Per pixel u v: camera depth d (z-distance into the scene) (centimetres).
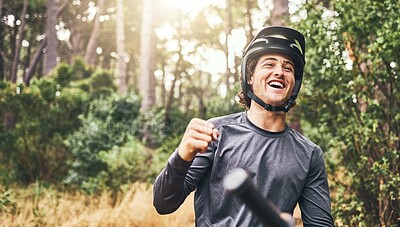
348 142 505
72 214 764
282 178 181
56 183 1050
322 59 531
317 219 185
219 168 183
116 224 711
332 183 564
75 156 1073
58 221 732
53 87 1172
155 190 163
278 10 949
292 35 182
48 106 1151
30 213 760
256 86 184
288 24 583
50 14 2245
